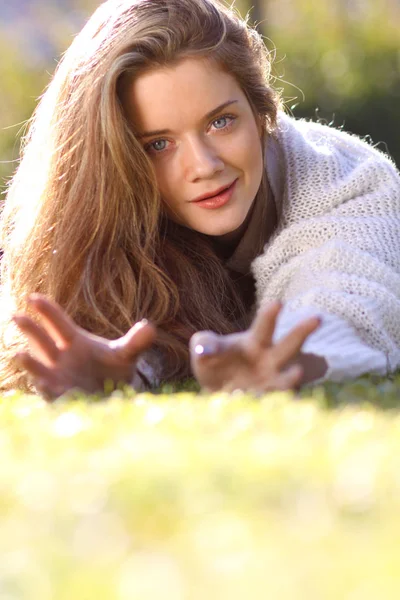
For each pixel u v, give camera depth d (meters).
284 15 14.95
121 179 3.64
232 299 3.90
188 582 1.23
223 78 3.54
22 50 16.08
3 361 3.82
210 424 2.21
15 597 1.25
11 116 14.17
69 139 3.76
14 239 3.97
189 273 3.78
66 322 2.79
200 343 2.63
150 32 3.51
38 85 14.71
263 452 1.87
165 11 3.57
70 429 2.22
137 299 3.69
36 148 3.98
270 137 3.90
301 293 3.38
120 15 3.64
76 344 2.80
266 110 3.74
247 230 3.84
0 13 18.33
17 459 1.98
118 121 3.56
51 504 1.62
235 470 1.73
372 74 12.32
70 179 3.79
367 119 12.10
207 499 1.58
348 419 2.23
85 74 3.68
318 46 12.88
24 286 3.89
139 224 3.71
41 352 2.80
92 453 1.97
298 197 3.76
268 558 1.30
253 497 1.59
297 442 1.97
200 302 3.74
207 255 3.85
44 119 3.95
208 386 2.67
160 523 1.48
